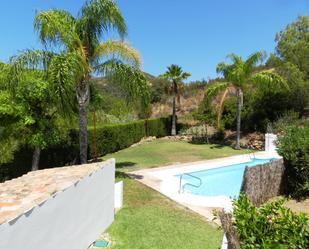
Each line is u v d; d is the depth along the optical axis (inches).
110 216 374.3
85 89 595.2
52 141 585.6
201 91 1758.1
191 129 1252.5
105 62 596.1
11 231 187.0
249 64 1003.3
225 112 1199.6
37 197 233.0
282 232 164.7
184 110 1630.2
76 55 530.3
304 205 470.9
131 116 1315.2
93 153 859.4
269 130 1000.9
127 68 584.4
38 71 566.6
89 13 571.2
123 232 352.8
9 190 264.4
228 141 1122.0
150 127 1262.3
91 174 319.3
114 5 571.2
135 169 706.2
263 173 474.6
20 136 574.2
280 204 182.7
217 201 471.5
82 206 299.1
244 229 172.9
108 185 367.6
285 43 1481.3
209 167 737.6
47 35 546.9
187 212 421.7
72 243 279.9
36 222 217.8
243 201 188.5
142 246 320.2
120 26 584.1
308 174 493.7
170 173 669.9
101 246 319.6
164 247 318.3
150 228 364.2
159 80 1793.8
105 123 1002.1
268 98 1079.0
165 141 1223.5
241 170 777.6
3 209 206.1
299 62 1224.2
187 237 341.4
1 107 505.4
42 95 541.0
